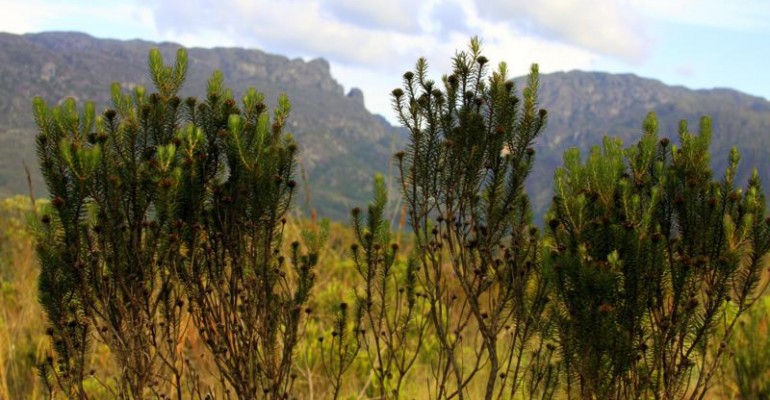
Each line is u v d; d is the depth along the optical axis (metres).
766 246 2.59
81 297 2.71
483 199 3.07
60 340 2.77
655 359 2.70
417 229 3.07
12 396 4.17
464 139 2.94
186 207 2.84
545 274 2.68
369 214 3.28
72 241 2.60
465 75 2.94
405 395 4.60
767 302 4.56
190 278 2.90
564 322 2.75
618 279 2.58
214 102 2.95
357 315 3.45
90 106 2.72
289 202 2.98
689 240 2.74
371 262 3.29
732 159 2.72
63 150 2.48
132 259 2.78
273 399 3.02
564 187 2.84
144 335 2.83
